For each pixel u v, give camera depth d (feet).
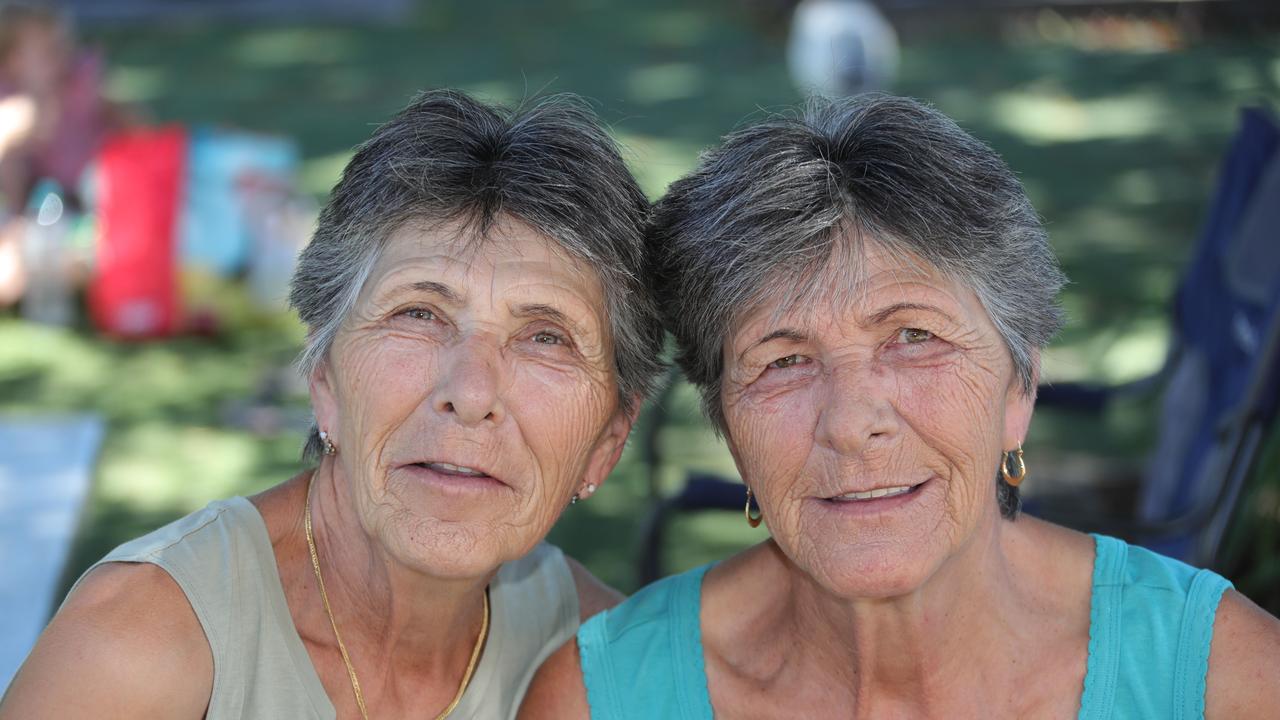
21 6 21.59
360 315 6.52
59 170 21.43
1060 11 43.19
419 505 6.40
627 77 37.63
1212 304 12.42
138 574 6.52
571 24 45.60
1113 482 14.46
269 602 6.75
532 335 6.54
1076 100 35.40
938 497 6.32
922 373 6.25
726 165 6.51
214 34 44.29
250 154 21.36
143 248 20.84
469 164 6.41
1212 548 10.23
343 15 47.01
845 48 29.07
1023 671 6.77
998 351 6.40
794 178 6.24
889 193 6.15
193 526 6.79
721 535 15.21
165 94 36.60
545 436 6.48
